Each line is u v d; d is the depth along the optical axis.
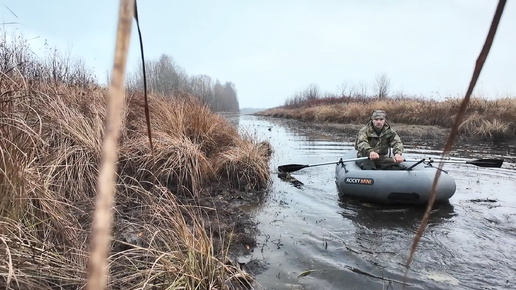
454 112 12.52
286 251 2.86
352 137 12.00
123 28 0.26
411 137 10.95
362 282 2.43
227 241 2.95
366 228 3.41
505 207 4.02
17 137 2.39
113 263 1.99
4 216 1.92
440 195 4.00
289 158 7.44
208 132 5.61
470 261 2.74
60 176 2.92
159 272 1.92
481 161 4.77
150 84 7.82
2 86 2.53
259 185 4.84
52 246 1.90
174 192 3.90
